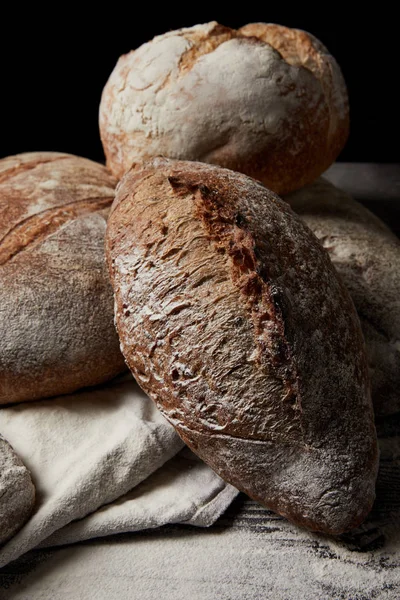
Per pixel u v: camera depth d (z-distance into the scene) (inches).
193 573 19.1
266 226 20.2
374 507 20.8
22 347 22.3
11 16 50.0
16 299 22.5
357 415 19.1
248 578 19.0
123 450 21.0
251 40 25.7
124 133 26.3
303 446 18.6
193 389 19.1
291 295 19.2
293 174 26.6
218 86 24.9
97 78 52.0
